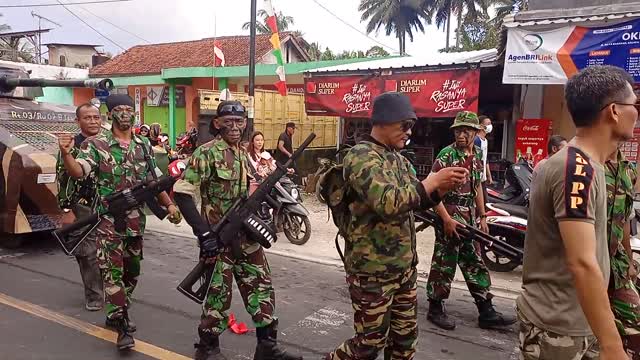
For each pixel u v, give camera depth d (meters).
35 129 6.94
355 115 10.16
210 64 19.50
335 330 4.36
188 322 4.45
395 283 2.70
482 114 10.99
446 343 4.14
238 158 3.54
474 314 4.82
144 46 23.84
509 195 6.42
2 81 7.03
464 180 2.50
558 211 1.93
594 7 7.53
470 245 4.43
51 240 7.15
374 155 2.55
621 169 2.53
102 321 4.42
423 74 9.30
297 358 3.62
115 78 20.08
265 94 14.31
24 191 6.31
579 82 2.02
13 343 3.94
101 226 3.79
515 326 4.50
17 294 5.03
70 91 21.45
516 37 7.68
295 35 21.69
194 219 3.31
